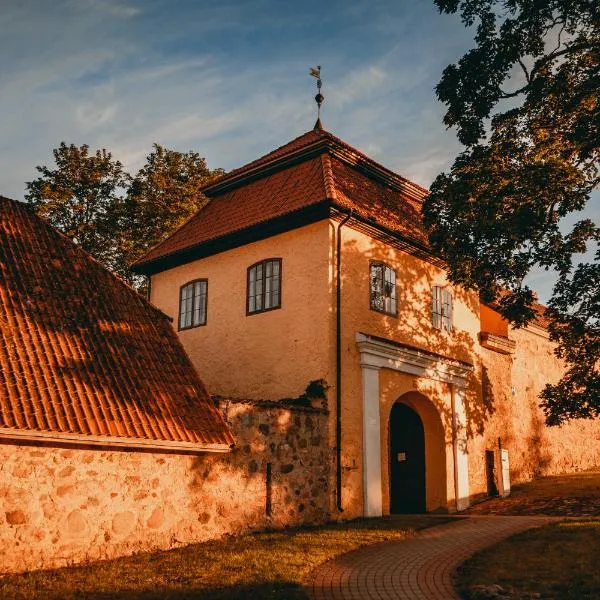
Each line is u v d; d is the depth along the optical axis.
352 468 13.69
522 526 11.74
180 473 10.55
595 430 27.67
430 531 11.94
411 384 15.78
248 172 17.67
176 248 17.69
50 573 8.33
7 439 8.55
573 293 15.11
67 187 25.34
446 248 15.40
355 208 14.70
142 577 8.09
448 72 15.02
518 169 14.45
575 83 14.75
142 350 11.69
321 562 9.09
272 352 14.77
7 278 11.00
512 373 21.80
